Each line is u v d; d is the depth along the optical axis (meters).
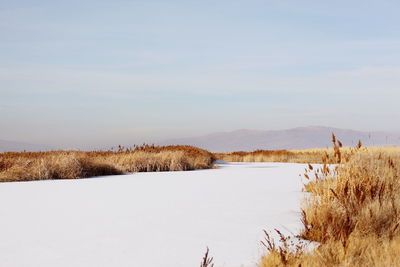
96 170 15.46
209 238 4.96
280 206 7.37
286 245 4.09
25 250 4.51
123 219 6.23
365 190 6.16
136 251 4.42
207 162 21.89
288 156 30.86
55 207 7.42
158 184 11.63
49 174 14.00
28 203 7.93
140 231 5.38
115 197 8.79
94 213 6.77
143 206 7.48
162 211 6.92
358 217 5.16
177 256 4.22
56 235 5.20
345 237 4.11
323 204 5.49
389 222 5.05
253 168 19.69
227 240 4.86
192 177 14.15
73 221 6.10
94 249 4.52
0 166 14.42
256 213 6.64
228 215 6.48
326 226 4.86
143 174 15.87
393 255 3.79
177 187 10.80
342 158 7.04
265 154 32.44
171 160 18.69
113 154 20.44
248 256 4.19
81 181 12.76
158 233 5.25
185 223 5.88
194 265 3.92
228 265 3.90
